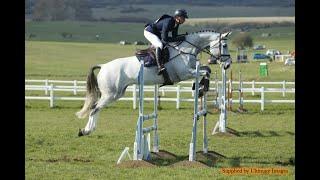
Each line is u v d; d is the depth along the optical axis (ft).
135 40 574.97
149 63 52.44
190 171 42.63
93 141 59.67
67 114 89.97
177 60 52.70
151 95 119.75
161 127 73.92
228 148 56.08
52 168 43.86
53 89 104.73
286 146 57.57
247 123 78.64
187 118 84.99
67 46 417.28
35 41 489.26
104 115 89.04
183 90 101.40
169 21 51.85
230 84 94.48
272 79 168.04
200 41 53.47
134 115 89.30
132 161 44.78
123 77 54.03
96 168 43.98
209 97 98.99
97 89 55.06
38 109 97.25
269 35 579.07
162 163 47.57
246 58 285.43
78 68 240.73
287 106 103.14
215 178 40.14
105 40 565.53
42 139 60.49
